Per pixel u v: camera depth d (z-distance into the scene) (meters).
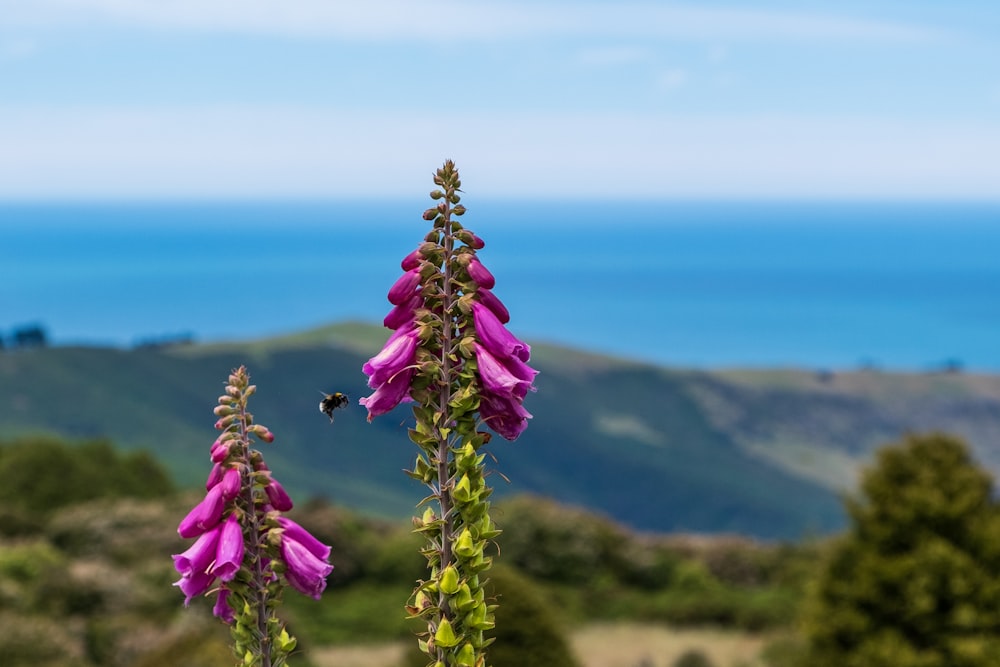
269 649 3.32
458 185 3.30
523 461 174.62
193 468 108.12
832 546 16.72
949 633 15.34
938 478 15.99
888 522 16.00
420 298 3.29
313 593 3.33
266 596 3.34
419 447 3.30
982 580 15.25
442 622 3.11
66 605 25.28
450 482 3.23
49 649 21.41
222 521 3.34
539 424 186.75
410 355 3.20
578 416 196.00
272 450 134.50
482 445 3.28
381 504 119.31
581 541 38.22
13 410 121.38
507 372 3.17
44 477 40.44
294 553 3.32
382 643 29.05
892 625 15.77
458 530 3.25
